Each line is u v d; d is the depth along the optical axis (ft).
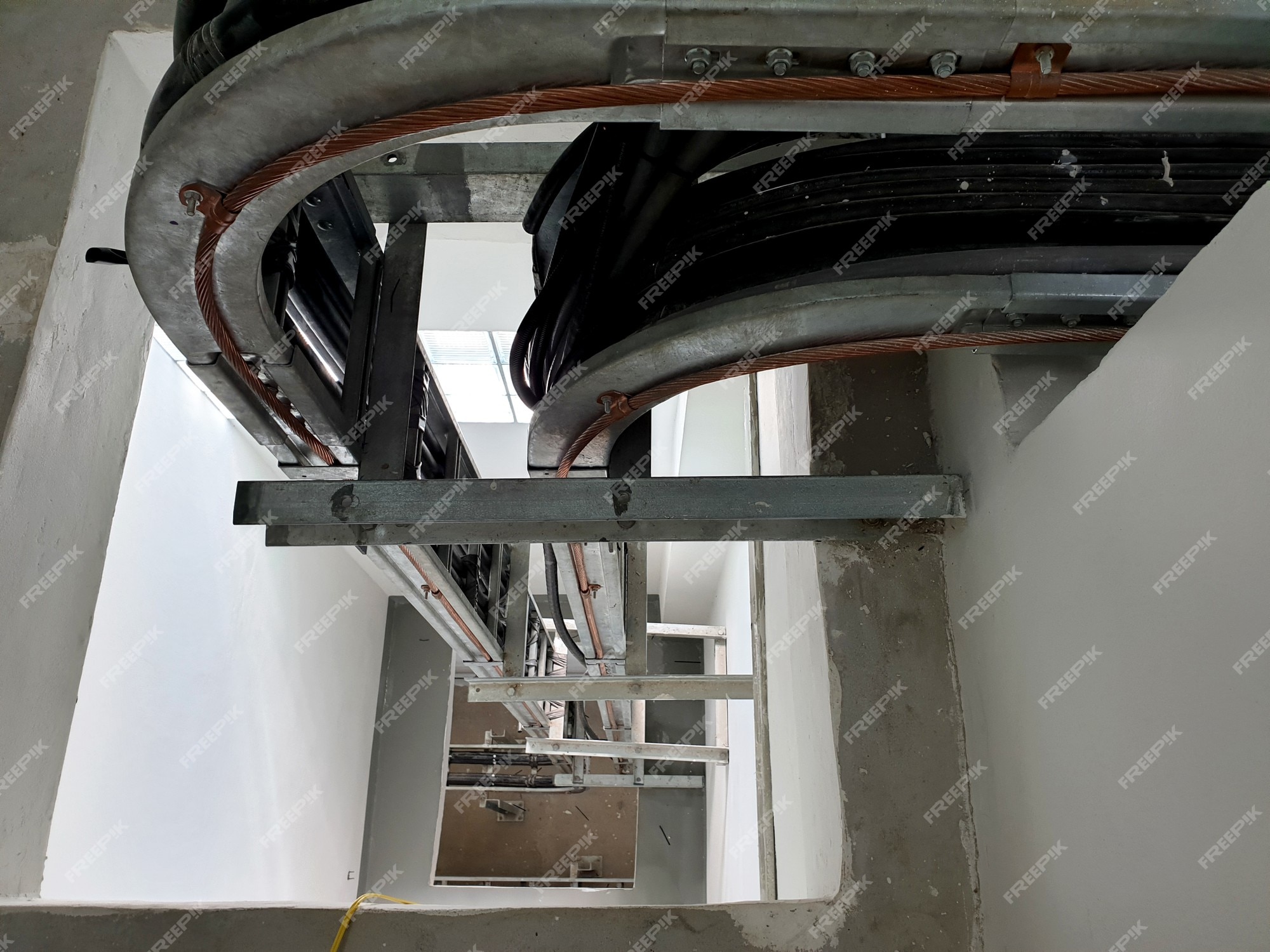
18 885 6.31
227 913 5.66
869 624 6.72
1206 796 3.60
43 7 7.79
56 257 7.02
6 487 6.42
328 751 21.15
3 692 6.29
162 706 14.03
